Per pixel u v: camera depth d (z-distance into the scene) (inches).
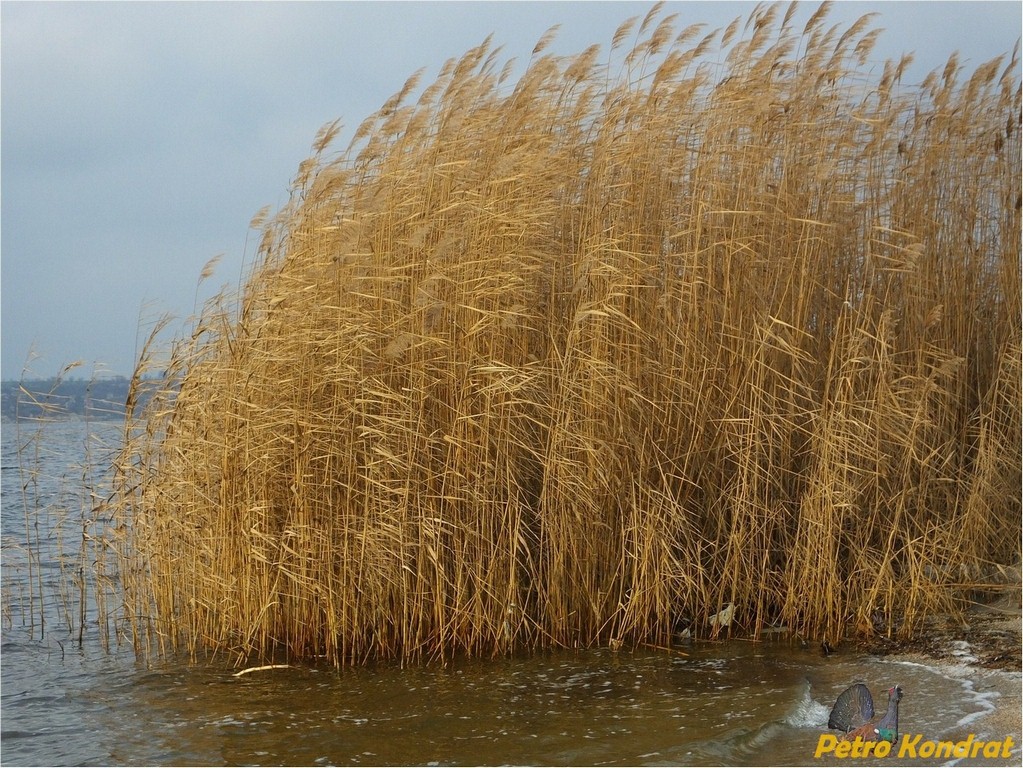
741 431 421.1
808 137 464.4
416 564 392.8
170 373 408.8
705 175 443.2
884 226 479.2
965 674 339.3
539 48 450.6
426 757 290.4
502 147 431.2
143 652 404.8
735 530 406.3
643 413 414.6
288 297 401.1
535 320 420.8
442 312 402.9
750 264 437.4
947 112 504.4
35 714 335.6
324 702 340.2
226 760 294.7
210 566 394.0
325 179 412.2
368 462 387.5
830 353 435.2
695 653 383.6
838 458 407.2
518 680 357.1
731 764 275.3
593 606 397.7
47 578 515.2
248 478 389.7
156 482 404.5
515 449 405.4
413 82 433.7
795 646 389.1
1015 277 499.8
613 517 405.4
